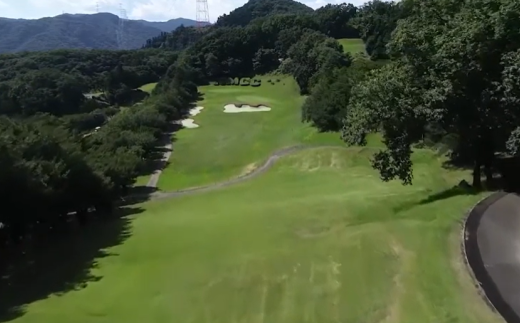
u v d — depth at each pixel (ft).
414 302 61.72
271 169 187.93
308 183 154.92
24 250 113.80
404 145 104.88
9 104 404.98
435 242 77.97
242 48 488.85
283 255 82.58
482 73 100.42
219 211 129.80
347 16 513.45
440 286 64.39
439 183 122.52
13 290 85.76
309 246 85.76
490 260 69.77
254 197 145.28
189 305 68.74
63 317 69.31
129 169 176.35
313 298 66.44
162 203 157.89
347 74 243.19
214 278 77.00
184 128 293.02
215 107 346.13
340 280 70.64
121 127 256.73
